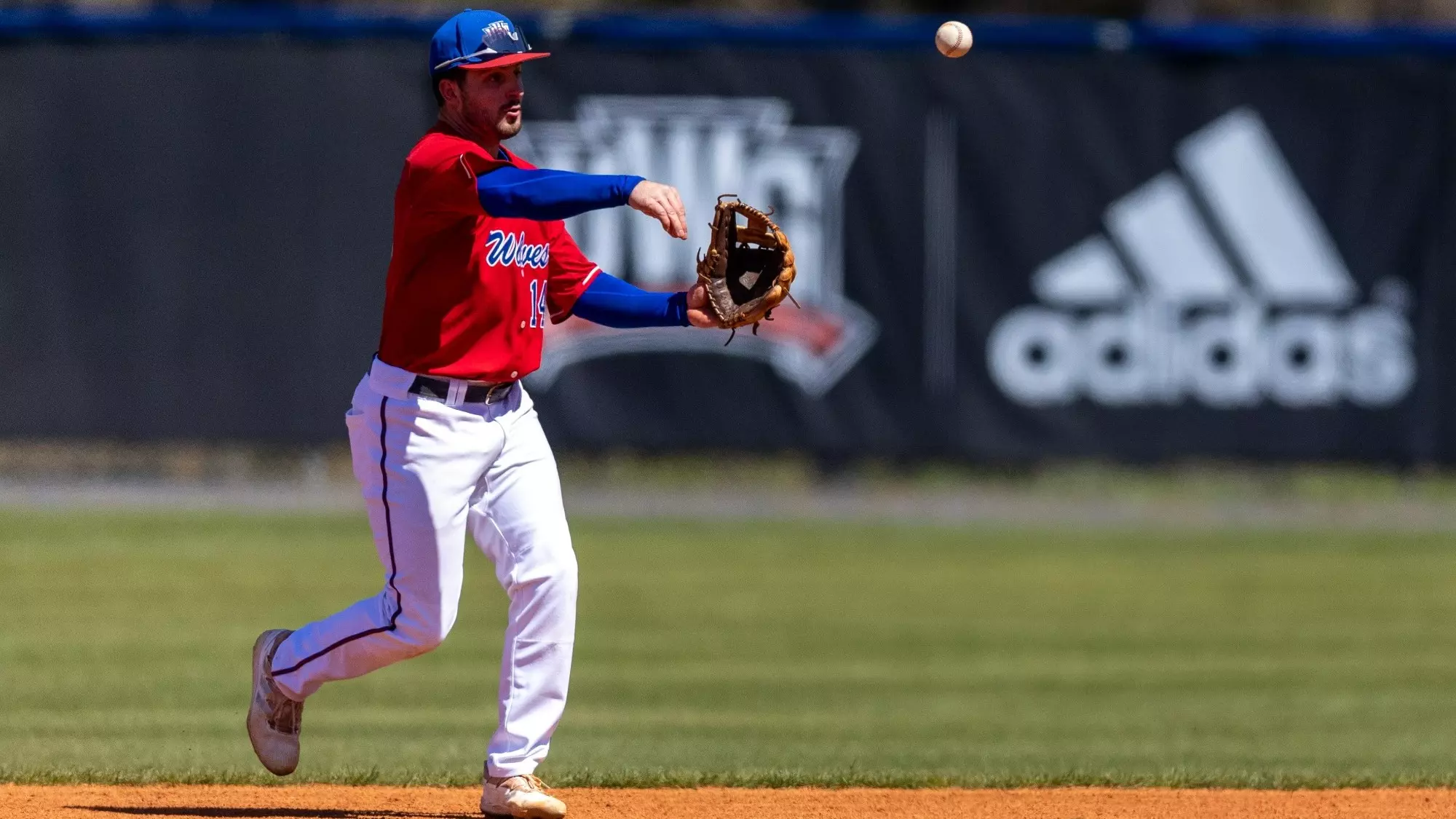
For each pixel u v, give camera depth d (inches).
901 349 1927.9
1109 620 1524.4
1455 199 1956.2
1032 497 2228.1
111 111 1843.0
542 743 638.5
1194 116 1945.1
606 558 1793.8
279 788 752.3
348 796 734.5
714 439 1911.9
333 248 1870.1
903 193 1925.4
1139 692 1216.2
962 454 1935.3
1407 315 1959.9
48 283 1840.6
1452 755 957.8
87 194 1843.0
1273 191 1951.3
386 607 627.2
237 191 1859.0
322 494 2036.2
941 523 2038.6
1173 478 2322.8
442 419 606.5
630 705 1138.0
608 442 1898.4
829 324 1921.8
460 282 597.6
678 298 648.4
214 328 1861.5
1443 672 1306.6
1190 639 1441.9
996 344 1935.3
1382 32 1952.5
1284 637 1444.4
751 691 1202.6
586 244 1881.2
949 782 792.9
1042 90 1931.6
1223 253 1946.4
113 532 1811.0
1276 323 1955.0
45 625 1373.0
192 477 2096.5
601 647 1375.5
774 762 878.4
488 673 1258.0
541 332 632.4
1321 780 812.6
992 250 1932.8
